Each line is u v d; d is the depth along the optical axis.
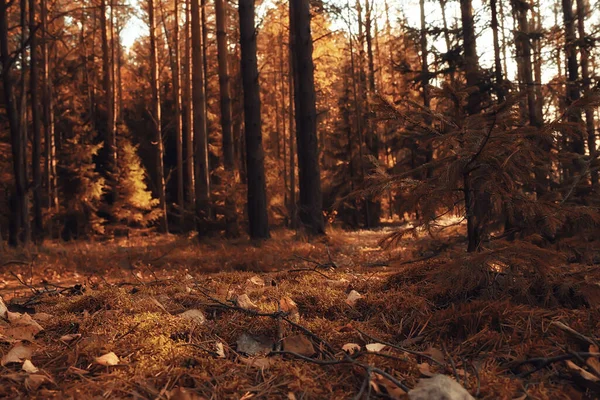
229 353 2.63
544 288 3.30
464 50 13.62
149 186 35.66
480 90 12.16
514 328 2.71
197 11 16.69
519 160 3.65
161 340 2.64
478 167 3.73
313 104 14.19
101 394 2.08
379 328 3.01
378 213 30.80
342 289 4.07
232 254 8.52
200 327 2.94
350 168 32.75
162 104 37.09
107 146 32.06
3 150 22.88
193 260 8.12
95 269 7.65
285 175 32.31
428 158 20.34
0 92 22.06
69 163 26.98
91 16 29.28
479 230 3.82
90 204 25.80
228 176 15.95
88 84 29.80
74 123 31.88
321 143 40.38
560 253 3.13
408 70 14.66
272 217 25.22
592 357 2.18
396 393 2.02
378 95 3.86
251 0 13.23
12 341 2.73
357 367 2.27
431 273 3.46
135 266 7.80
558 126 3.48
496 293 3.27
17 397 2.05
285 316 2.94
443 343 2.57
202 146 16.03
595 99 3.39
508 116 3.59
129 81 40.09
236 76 29.47
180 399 1.95
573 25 16.27
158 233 26.27
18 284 6.30
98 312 3.28
